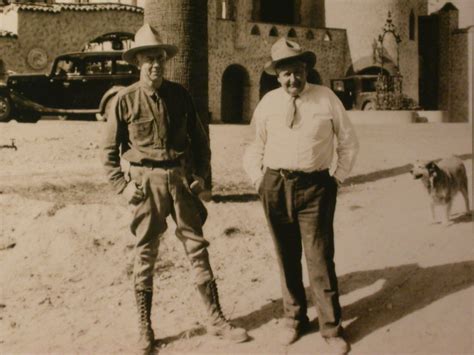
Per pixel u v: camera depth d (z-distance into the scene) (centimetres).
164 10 686
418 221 672
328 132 369
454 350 352
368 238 610
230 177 1012
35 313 444
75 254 565
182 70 691
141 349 368
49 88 1678
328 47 3428
